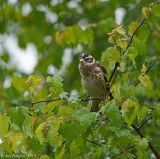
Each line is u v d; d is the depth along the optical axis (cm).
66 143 841
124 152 787
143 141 801
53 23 1808
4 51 1859
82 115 764
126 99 779
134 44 1041
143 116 820
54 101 873
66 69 1686
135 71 1102
